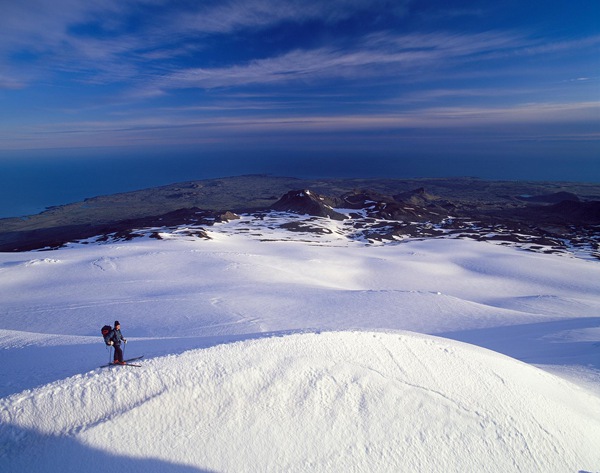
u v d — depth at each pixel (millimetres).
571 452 13039
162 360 12742
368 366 14008
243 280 54031
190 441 10836
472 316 38219
